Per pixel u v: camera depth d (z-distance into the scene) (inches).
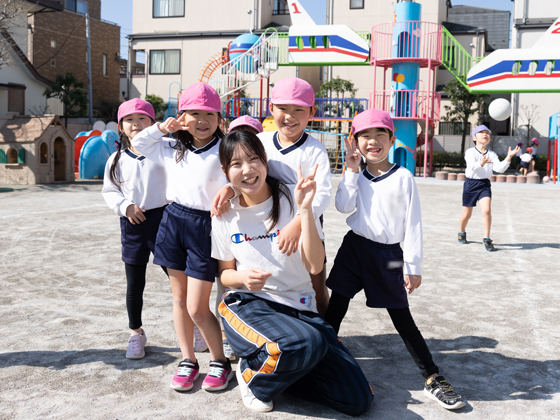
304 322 103.1
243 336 104.4
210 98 114.2
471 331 152.0
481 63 759.7
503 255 261.4
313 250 103.4
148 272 218.5
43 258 240.2
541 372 124.7
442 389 109.0
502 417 103.2
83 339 141.9
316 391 106.0
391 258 117.6
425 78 1123.3
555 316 166.1
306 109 116.5
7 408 103.8
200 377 120.3
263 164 104.7
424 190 609.6
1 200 466.0
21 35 1013.2
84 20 1344.7
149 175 129.6
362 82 1071.0
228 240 111.2
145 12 1175.6
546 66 739.4
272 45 816.9
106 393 111.0
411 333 115.0
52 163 644.7
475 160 276.8
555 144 772.6
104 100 1311.5
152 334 146.4
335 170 860.6
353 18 1058.1
